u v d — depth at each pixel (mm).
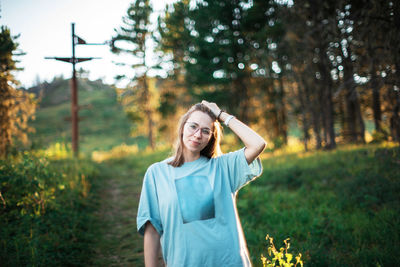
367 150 8469
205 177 1679
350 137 14531
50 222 4508
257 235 4270
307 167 8078
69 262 3732
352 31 7891
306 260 3258
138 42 24719
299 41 11992
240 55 19422
